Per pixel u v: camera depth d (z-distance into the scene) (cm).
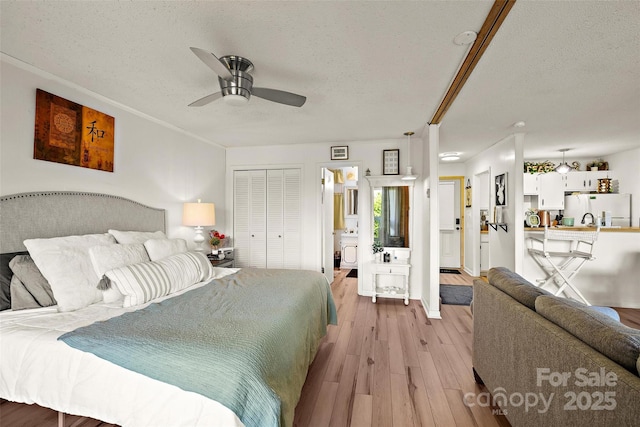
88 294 195
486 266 574
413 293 436
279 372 142
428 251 370
